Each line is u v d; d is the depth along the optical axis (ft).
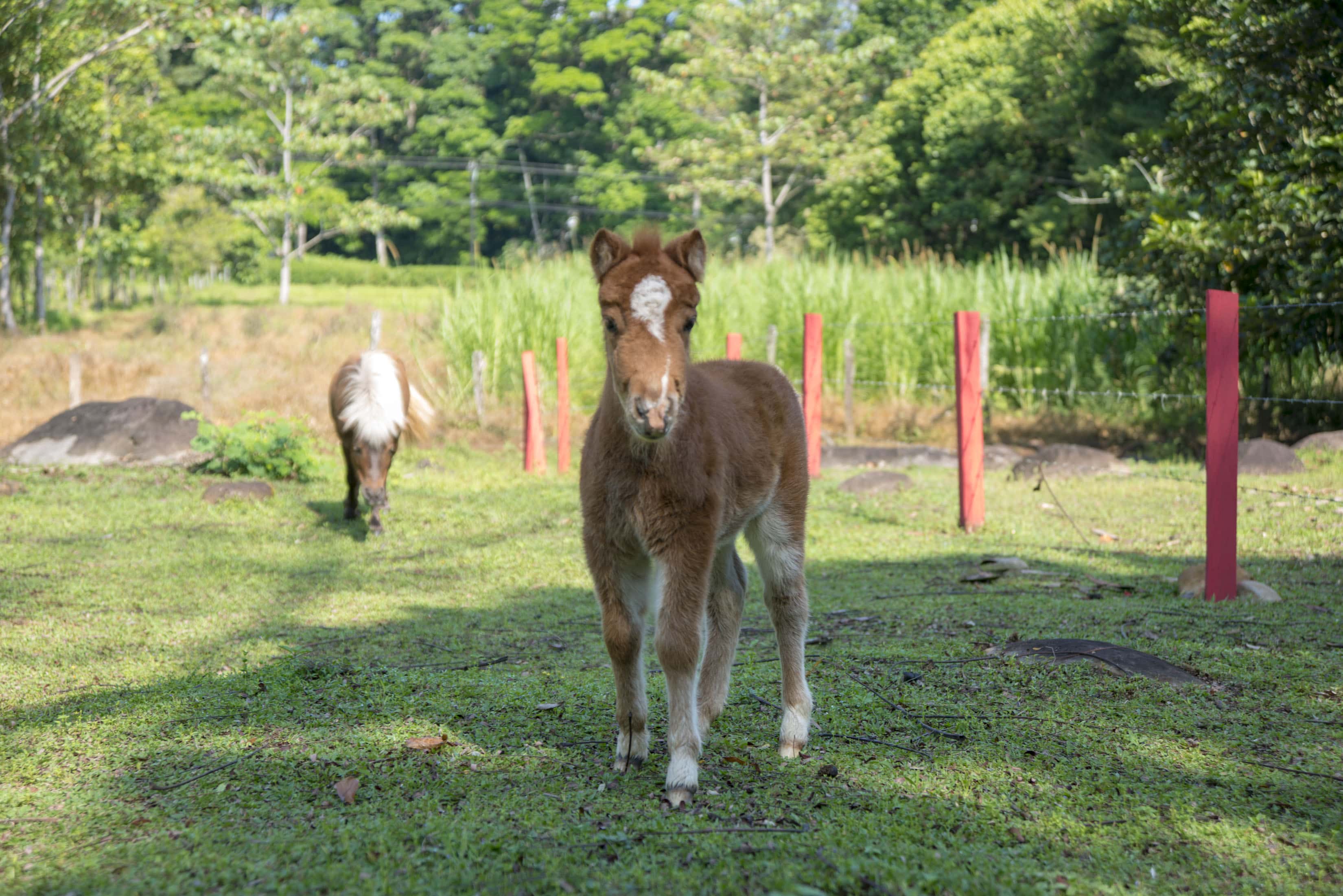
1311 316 38.06
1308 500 30.63
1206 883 9.27
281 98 141.49
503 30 213.46
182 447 44.27
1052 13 101.65
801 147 128.67
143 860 9.71
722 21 133.28
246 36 102.58
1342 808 10.73
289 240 131.54
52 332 91.09
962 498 29.48
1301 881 9.30
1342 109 36.52
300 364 69.72
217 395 59.06
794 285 63.52
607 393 11.51
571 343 60.44
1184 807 10.80
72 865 9.65
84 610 21.33
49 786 11.70
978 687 14.96
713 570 13.70
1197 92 43.70
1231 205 39.47
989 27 123.03
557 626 20.02
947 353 58.13
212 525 31.48
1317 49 36.68
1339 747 12.37
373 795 11.29
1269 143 39.70
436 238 207.51
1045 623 18.54
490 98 220.64
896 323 55.31
